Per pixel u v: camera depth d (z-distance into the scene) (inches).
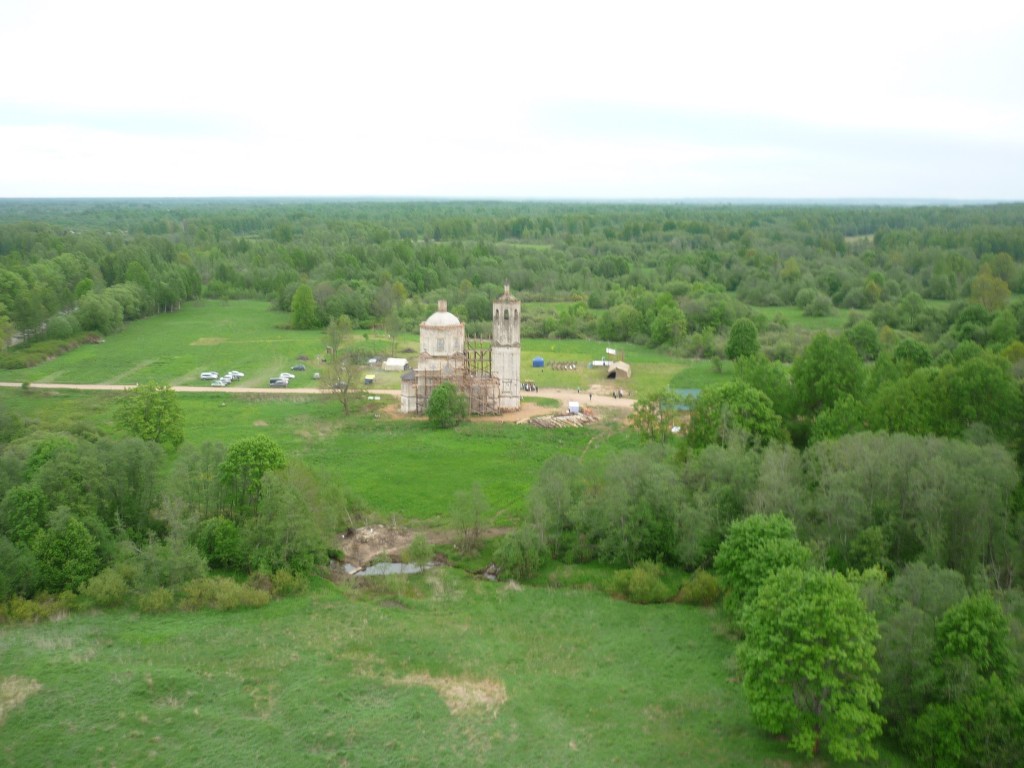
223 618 2416.3
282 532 2662.4
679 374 6053.2
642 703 2044.8
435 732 1904.5
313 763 1779.0
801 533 2583.7
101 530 2603.3
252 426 4517.7
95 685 2006.6
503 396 4995.1
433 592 2662.4
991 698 1705.2
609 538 2817.4
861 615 1823.3
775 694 1811.0
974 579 2214.6
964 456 2522.1
